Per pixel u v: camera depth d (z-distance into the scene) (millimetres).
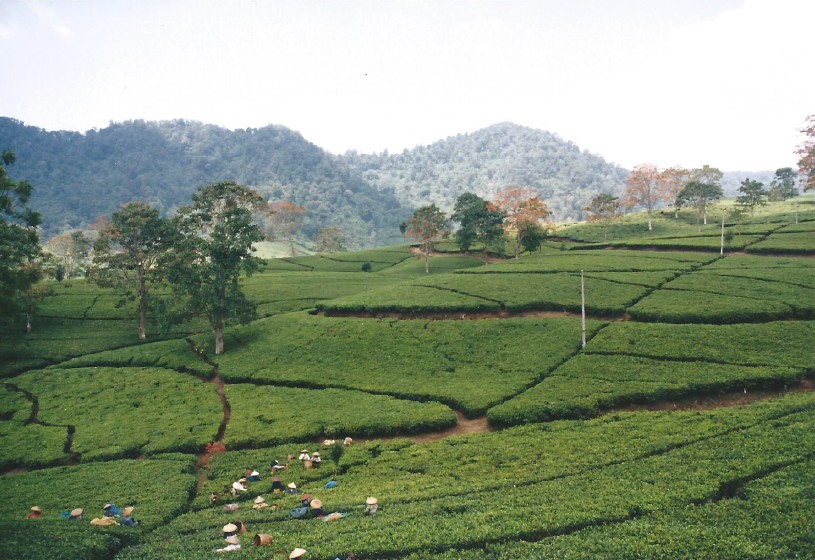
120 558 28750
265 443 47312
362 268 141500
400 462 41000
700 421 41750
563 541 25875
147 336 84562
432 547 26531
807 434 35625
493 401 50125
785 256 94250
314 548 26750
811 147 109812
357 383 58031
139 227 84500
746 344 55062
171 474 42156
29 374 67938
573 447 40031
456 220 148625
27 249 60125
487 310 73500
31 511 35312
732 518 26438
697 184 151250
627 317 66562
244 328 79688
